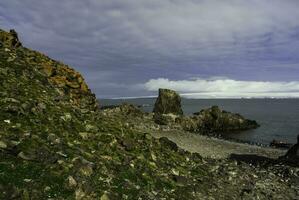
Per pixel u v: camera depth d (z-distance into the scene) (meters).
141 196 19.14
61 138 21.34
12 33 43.34
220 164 33.62
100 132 25.61
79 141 22.47
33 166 16.97
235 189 26.53
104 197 17.19
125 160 22.75
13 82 28.19
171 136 69.56
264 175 32.75
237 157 51.84
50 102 27.27
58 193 15.96
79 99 41.59
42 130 21.22
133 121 81.62
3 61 33.00
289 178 32.72
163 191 21.28
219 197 23.86
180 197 21.39
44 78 35.47
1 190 14.53
